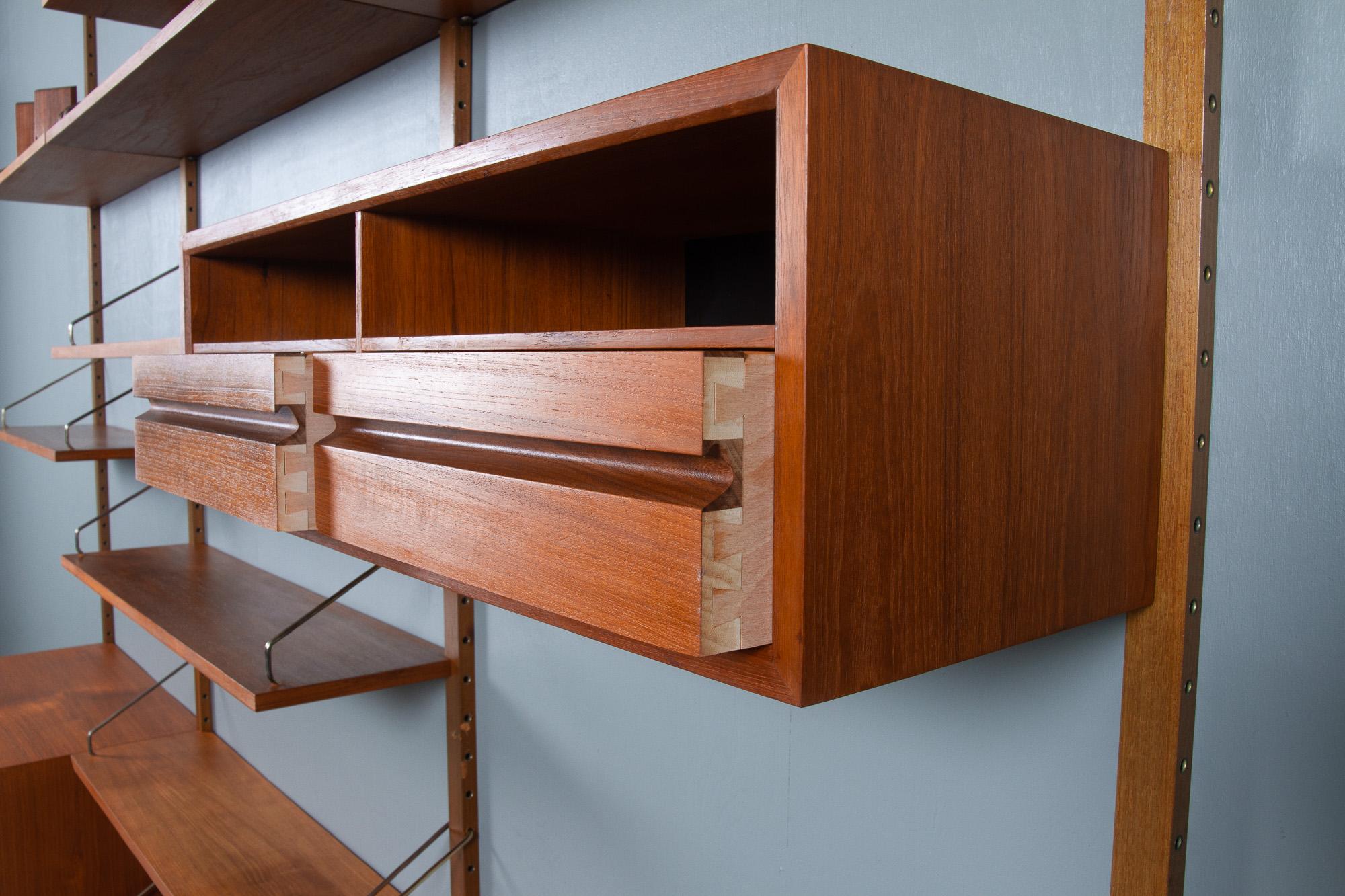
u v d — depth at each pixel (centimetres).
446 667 128
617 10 103
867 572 50
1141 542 65
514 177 70
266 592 166
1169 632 65
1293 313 60
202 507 211
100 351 184
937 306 52
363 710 154
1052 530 59
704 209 85
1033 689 73
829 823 87
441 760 135
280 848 154
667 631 49
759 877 93
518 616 122
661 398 50
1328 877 60
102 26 240
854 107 47
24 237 320
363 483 78
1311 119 59
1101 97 67
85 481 283
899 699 81
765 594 49
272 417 91
